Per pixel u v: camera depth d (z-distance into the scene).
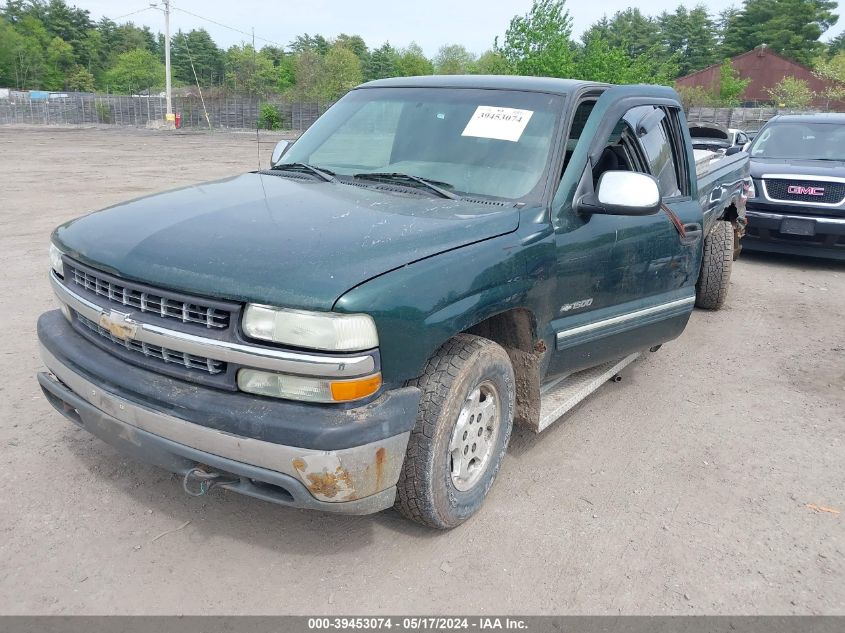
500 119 3.89
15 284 7.01
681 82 79.69
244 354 2.59
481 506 3.53
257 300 2.58
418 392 2.83
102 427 2.98
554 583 3.05
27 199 12.55
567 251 3.58
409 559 3.14
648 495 3.80
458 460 3.21
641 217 4.16
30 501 3.37
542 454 4.18
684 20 105.69
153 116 53.16
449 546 3.25
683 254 4.65
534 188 3.58
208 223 3.04
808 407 5.09
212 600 2.82
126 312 2.86
